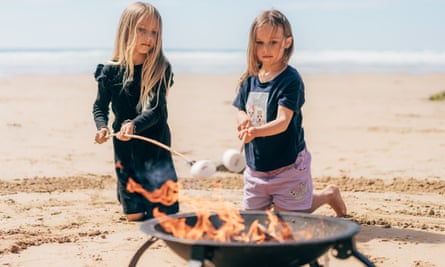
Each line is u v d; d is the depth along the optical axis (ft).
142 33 19.93
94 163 31.37
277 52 17.54
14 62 163.43
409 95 69.21
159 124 20.70
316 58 188.34
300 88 17.60
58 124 44.42
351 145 37.24
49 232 19.75
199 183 27.27
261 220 14.47
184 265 16.83
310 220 14.03
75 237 19.20
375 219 21.30
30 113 50.24
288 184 18.07
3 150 33.91
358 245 18.45
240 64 155.74
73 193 25.18
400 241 18.88
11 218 21.27
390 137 39.93
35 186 26.20
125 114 20.63
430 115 50.65
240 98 18.61
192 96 68.44
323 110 55.36
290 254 11.98
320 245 11.88
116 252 17.80
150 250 18.01
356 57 190.90
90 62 161.17
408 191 26.08
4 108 52.95
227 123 46.75
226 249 11.75
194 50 268.41
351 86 83.87
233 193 25.45
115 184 27.14
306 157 18.33
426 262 17.04
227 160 15.71
